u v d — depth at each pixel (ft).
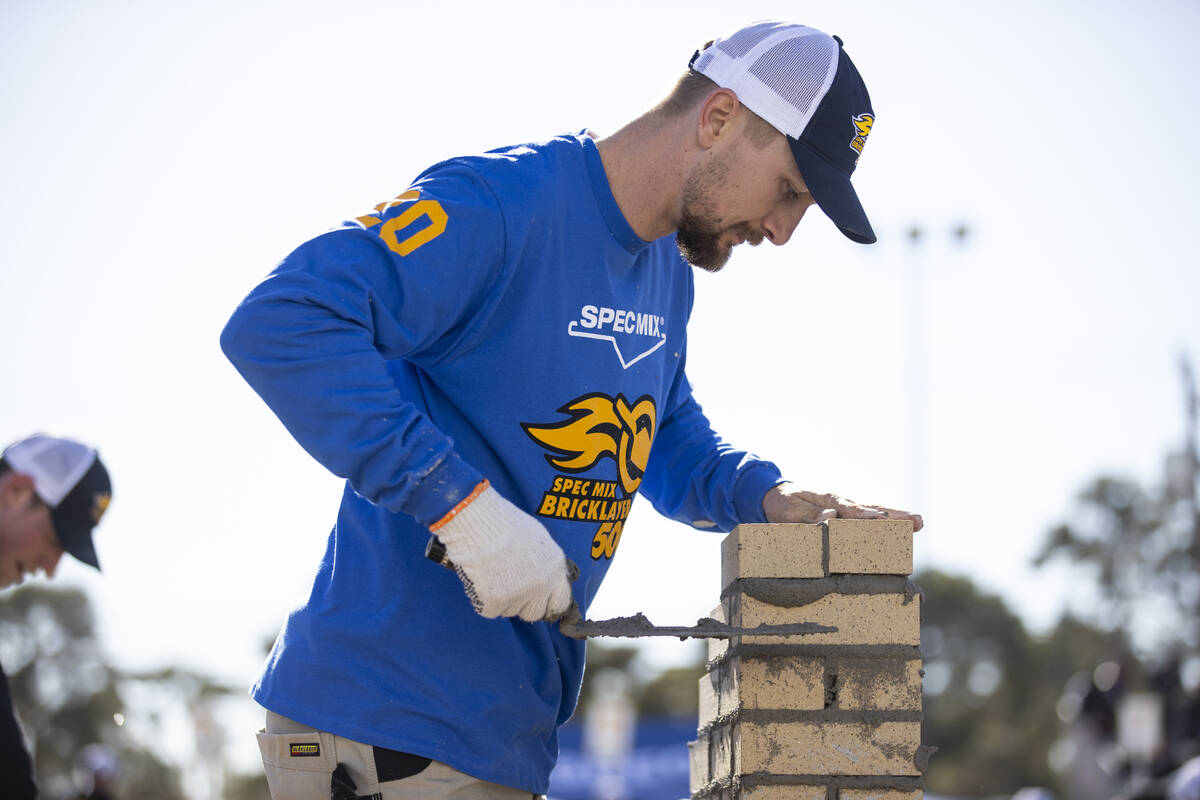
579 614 14.89
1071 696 67.67
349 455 13.55
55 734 181.68
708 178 15.38
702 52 15.88
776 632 15.89
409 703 14.82
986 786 202.08
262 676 15.93
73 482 16.16
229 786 168.86
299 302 13.60
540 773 15.92
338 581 15.48
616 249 15.66
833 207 15.16
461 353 15.16
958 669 225.56
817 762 16.01
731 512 18.76
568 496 15.56
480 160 15.21
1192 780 43.78
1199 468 140.97
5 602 190.80
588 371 15.48
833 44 15.71
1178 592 211.41
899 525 16.43
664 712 180.45
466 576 13.79
